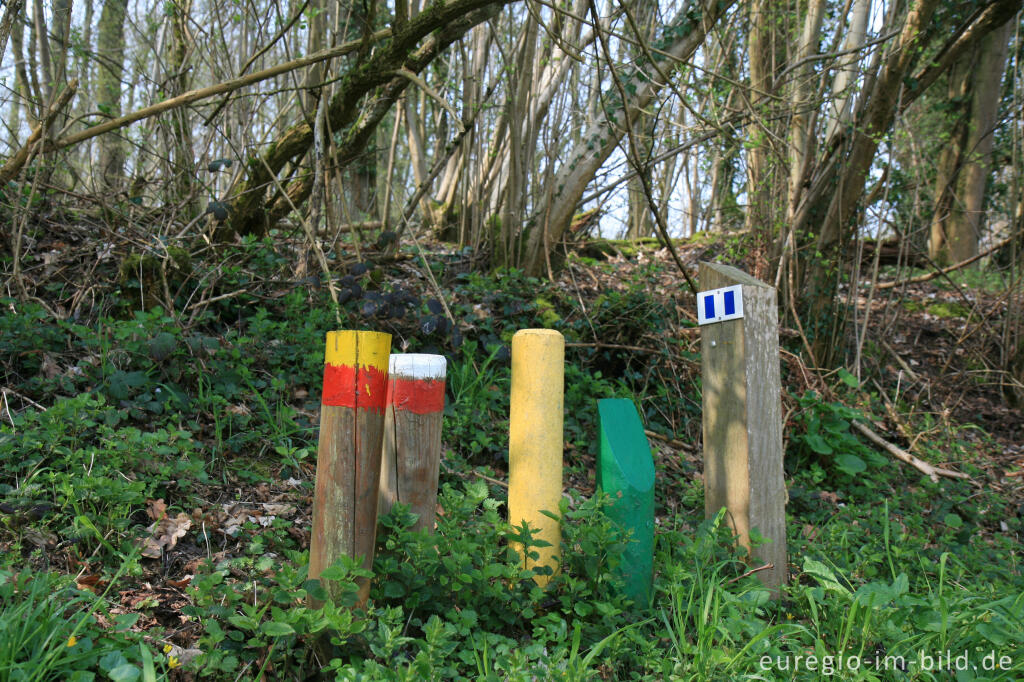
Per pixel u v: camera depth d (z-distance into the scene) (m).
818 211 7.25
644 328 6.02
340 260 5.46
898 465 5.72
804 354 7.10
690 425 5.64
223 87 4.95
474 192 7.25
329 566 2.24
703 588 2.86
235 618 2.06
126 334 3.87
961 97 11.74
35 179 4.59
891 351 7.64
